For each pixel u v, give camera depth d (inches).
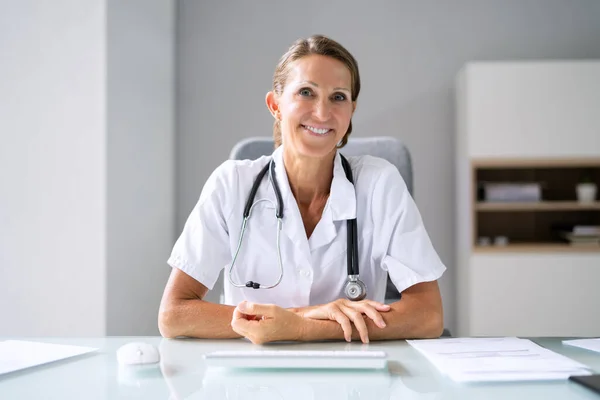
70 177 107.4
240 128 143.7
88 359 36.3
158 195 129.7
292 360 34.0
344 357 34.3
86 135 107.7
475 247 127.6
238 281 54.1
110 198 109.2
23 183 107.1
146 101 123.7
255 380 31.4
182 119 143.5
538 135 127.4
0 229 106.8
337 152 55.0
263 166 55.6
